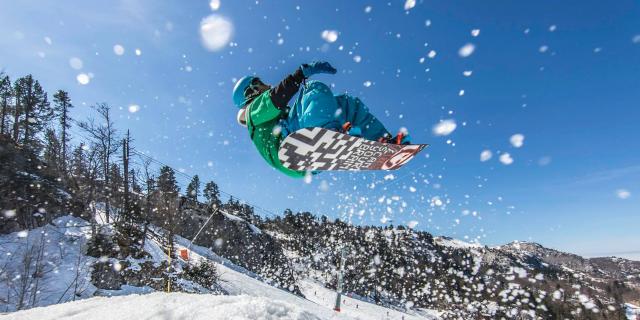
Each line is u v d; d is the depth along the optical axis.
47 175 21.56
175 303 2.06
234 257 33.22
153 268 18.48
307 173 3.35
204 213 33.72
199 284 20.41
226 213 37.25
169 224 21.92
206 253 30.33
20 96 28.94
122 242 18.80
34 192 19.34
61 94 29.47
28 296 12.83
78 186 23.38
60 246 17.17
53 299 13.35
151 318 1.82
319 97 2.74
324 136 2.75
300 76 2.65
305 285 36.97
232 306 1.82
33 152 21.84
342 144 2.91
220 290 21.62
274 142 3.01
